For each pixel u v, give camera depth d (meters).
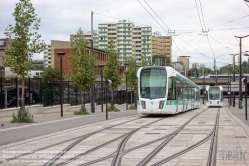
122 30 146.88
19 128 21.69
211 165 10.59
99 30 151.75
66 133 19.23
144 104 30.58
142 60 60.19
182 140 16.16
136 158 11.83
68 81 42.56
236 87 43.12
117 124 24.45
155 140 16.12
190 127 22.11
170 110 30.77
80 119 29.23
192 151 13.19
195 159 11.61
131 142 15.56
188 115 35.31
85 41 36.78
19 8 24.78
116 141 15.95
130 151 13.23
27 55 24.97
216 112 43.22
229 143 15.11
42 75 71.19
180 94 35.31
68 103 42.81
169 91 30.83
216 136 17.47
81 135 18.22
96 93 52.31
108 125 23.75
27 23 24.70
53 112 38.66
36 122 25.95
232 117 32.72
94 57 37.25
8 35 24.88
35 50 25.05
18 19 24.61
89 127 22.52
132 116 33.31
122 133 19.00
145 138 16.88
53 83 39.66
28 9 25.06
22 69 24.88
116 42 148.00
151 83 30.81
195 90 56.00
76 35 36.62
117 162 11.17
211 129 20.89
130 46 145.88
